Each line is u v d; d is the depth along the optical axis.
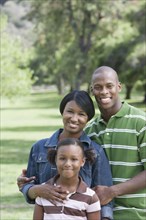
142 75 44.91
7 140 23.44
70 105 4.93
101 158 4.96
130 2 54.19
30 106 55.34
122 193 4.86
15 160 16.83
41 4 57.84
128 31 47.09
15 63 37.81
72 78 59.53
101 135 5.14
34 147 5.12
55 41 62.66
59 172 4.65
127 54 44.59
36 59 78.25
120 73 45.09
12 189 12.11
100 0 54.22
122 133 5.02
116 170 5.02
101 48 50.94
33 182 5.07
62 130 5.15
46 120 35.44
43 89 124.31
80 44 57.56
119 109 5.09
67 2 56.59
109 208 4.86
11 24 105.50
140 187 4.89
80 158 4.64
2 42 37.06
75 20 56.75
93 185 4.95
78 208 4.61
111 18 54.91
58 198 4.62
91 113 4.98
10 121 35.62
